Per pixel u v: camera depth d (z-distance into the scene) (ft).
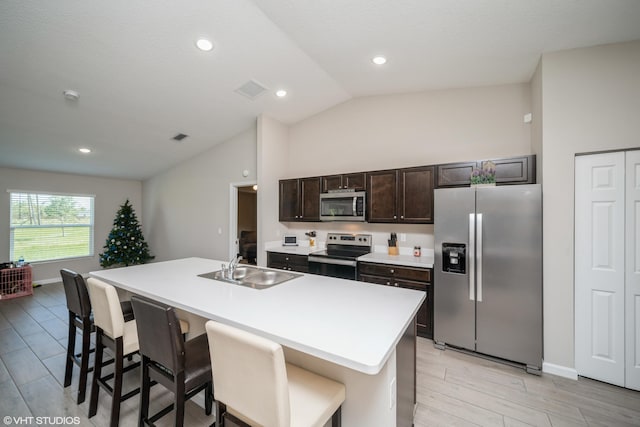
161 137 15.15
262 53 9.46
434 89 11.67
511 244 8.28
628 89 7.21
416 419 6.16
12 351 9.15
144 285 6.89
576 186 7.82
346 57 9.50
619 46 7.32
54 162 16.31
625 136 7.20
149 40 8.40
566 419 6.19
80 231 19.56
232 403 3.77
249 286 6.82
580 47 7.66
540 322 7.96
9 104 10.64
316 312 5.08
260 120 14.23
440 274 9.36
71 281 6.73
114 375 5.86
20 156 14.99
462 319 9.03
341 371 4.66
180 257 19.54
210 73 10.37
